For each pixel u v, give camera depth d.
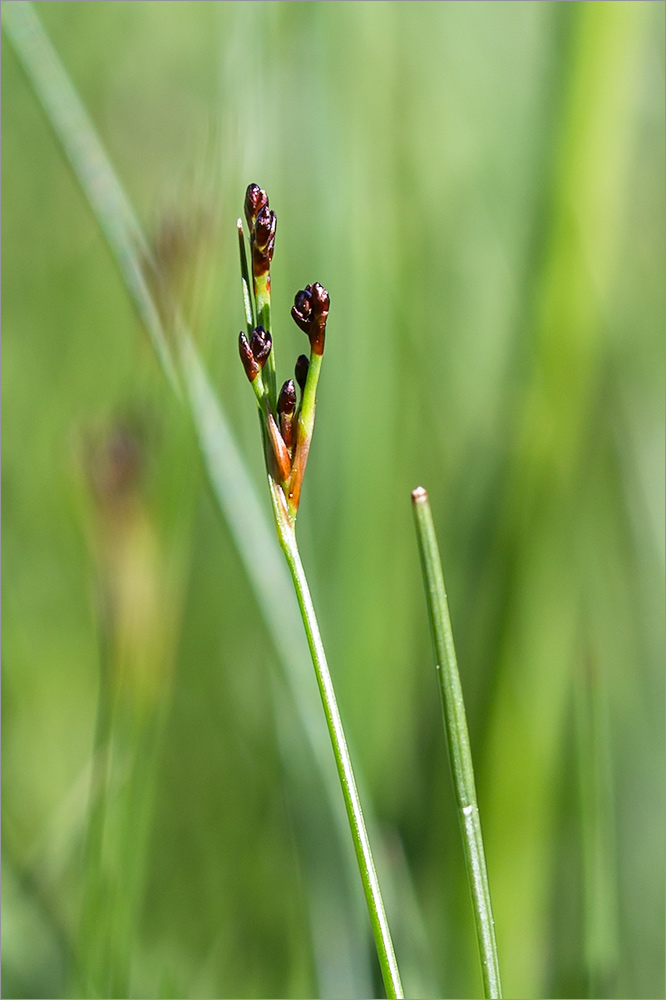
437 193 0.65
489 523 0.50
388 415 0.50
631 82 0.52
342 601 0.48
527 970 0.43
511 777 0.44
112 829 0.39
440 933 0.44
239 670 0.53
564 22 0.52
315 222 0.51
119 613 0.39
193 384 0.39
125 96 0.68
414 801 0.47
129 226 0.39
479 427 0.58
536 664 0.48
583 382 0.51
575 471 0.51
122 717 0.39
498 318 0.62
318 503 0.49
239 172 0.42
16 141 0.67
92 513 0.39
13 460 0.58
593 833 0.38
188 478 0.40
